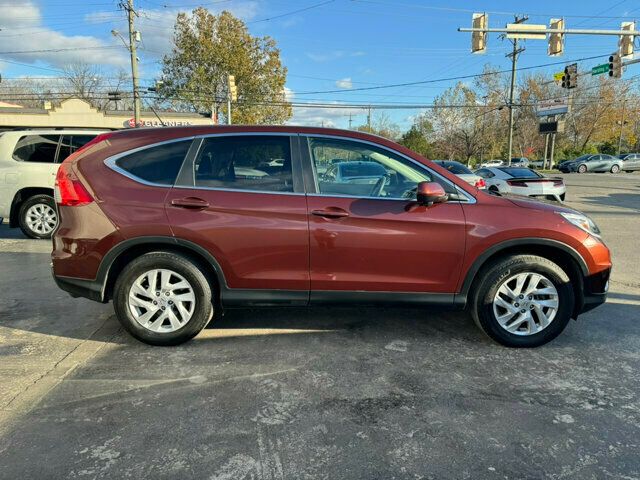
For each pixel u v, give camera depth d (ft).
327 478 7.51
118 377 10.72
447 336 13.12
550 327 12.16
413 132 211.41
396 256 11.73
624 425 8.93
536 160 202.08
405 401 9.78
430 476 7.57
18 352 12.01
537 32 58.34
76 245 11.81
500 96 189.88
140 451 8.13
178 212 11.59
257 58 126.41
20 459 7.88
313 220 11.57
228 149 12.01
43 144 27.37
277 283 11.87
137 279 11.93
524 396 9.98
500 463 7.87
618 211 41.78
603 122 191.01
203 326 12.23
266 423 8.98
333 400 9.80
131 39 84.89
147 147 12.07
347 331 13.44
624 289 17.78
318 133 12.16
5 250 24.45
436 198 11.28
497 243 11.73
